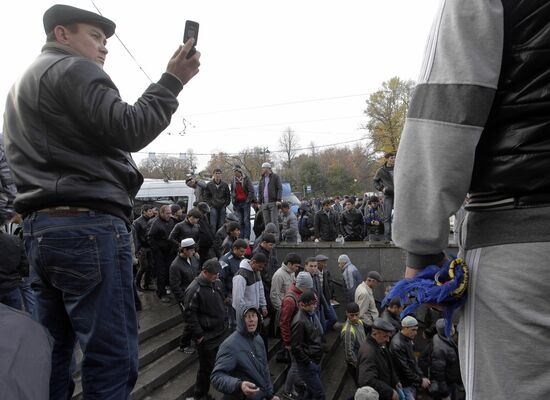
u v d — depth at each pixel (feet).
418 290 3.39
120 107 4.82
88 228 5.01
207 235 29.50
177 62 5.35
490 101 3.05
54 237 4.95
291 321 20.79
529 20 2.97
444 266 3.46
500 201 3.19
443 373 20.95
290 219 38.73
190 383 19.31
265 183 35.37
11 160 5.23
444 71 3.21
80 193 4.97
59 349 5.46
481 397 3.17
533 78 2.97
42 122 5.00
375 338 19.08
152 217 31.12
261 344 16.92
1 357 3.54
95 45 5.62
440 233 3.16
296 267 25.35
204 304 19.19
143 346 20.99
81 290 4.98
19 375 3.52
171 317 24.03
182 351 21.49
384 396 17.99
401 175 3.34
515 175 3.04
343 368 26.37
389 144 133.39
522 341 2.95
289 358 24.00
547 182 2.93
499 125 3.16
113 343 5.08
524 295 2.94
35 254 5.12
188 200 41.63
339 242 36.76
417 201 3.25
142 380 18.43
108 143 4.98
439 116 3.15
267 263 26.30
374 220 37.93
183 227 27.35
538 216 2.97
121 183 5.42
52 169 5.00
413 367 20.33
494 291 3.10
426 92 3.29
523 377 2.96
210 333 19.13
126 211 5.53
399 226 3.35
